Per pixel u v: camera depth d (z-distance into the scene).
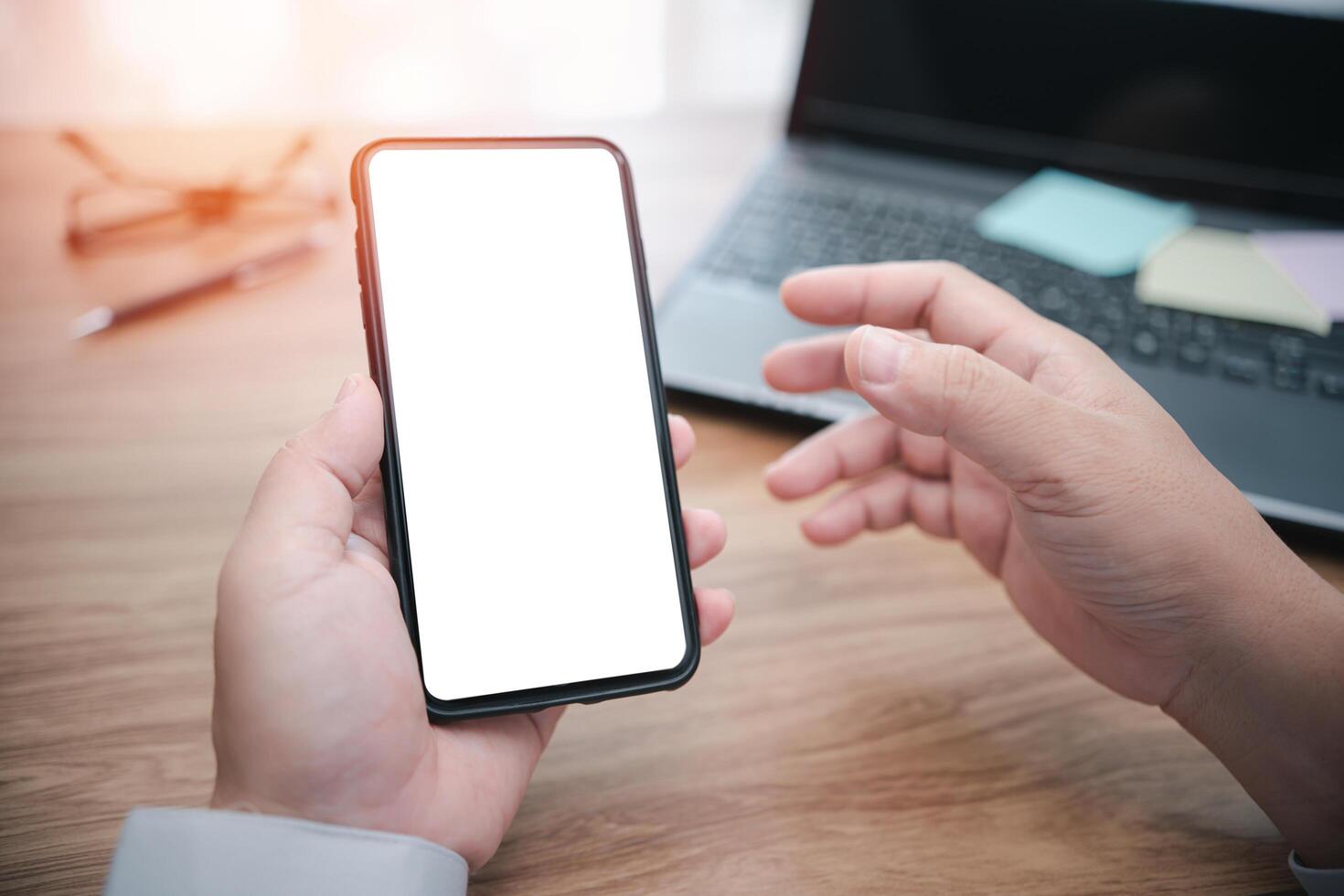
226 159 0.83
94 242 0.73
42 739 0.42
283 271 0.73
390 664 0.35
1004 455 0.39
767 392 0.60
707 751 0.44
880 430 0.55
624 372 0.46
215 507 0.53
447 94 1.53
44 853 0.38
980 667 0.48
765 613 0.51
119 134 0.87
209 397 0.61
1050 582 0.48
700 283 0.67
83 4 1.32
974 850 0.40
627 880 0.38
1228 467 0.55
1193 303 0.66
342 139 0.89
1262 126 0.77
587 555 0.44
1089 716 0.46
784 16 1.57
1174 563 0.39
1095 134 0.80
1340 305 0.66
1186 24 0.75
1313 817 0.40
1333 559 0.54
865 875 0.39
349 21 1.45
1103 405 0.43
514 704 0.40
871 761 0.43
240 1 1.39
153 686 0.44
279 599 0.34
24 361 0.62
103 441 0.57
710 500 0.57
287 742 0.33
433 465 0.43
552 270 0.46
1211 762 0.44
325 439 0.38
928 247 0.72
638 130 0.96
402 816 0.35
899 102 0.82
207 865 0.32
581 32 1.54
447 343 0.44
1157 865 0.40
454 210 0.46
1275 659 0.39
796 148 0.84
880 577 0.54
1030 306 0.66
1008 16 0.78
